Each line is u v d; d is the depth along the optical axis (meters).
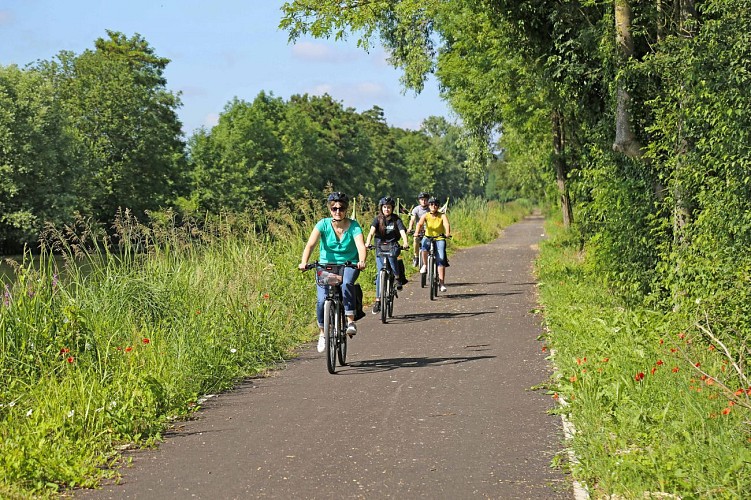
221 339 10.31
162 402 7.77
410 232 17.72
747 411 6.00
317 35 17.44
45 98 53.50
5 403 7.54
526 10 16.23
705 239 9.77
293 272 16.39
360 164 100.44
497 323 13.23
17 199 50.59
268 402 8.20
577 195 19.05
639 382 7.19
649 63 11.98
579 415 6.54
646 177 13.46
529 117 26.66
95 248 12.09
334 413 7.55
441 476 5.59
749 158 9.18
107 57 66.50
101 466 6.06
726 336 8.42
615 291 14.75
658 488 4.97
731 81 9.55
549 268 22.08
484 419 7.11
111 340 9.27
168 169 65.44
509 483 5.41
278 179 80.00
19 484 5.49
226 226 15.56
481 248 36.72
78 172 55.28
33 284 9.70
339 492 5.33
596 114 16.55
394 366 9.86
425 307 15.73
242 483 5.59
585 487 5.17
